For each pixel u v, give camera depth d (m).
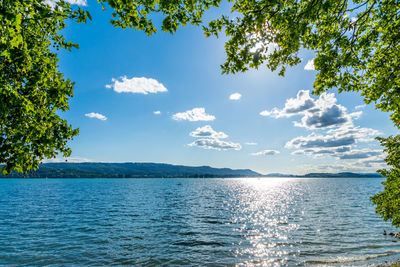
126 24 5.64
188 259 18.77
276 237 25.09
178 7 5.78
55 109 5.66
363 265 17.05
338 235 25.70
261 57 6.92
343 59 7.07
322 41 7.14
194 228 29.47
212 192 102.56
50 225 31.03
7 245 22.08
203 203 58.44
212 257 19.23
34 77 4.91
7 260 18.39
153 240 23.95
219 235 26.00
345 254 19.61
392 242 22.94
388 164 12.82
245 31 6.38
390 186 12.62
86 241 23.48
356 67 7.85
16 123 5.05
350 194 87.31
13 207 48.84
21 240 23.77
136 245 22.27
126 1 5.10
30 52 5.01
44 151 5.60
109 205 53.25
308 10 5.89
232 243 23.02
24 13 4.34
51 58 5.89
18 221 33.72
